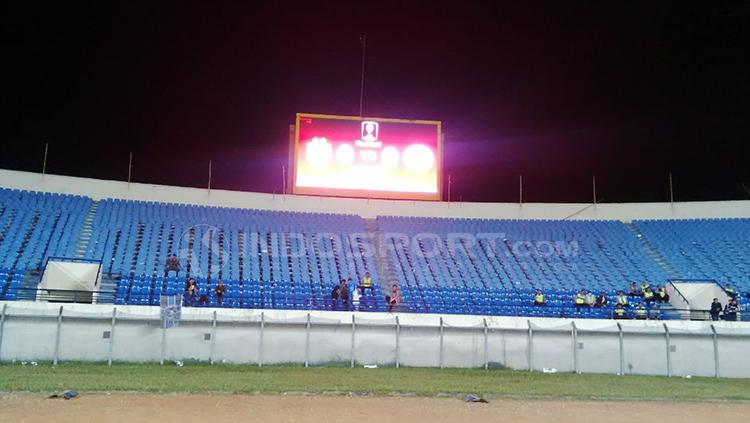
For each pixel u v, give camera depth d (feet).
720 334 82.33
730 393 62.59
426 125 111.86
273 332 78.13
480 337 81.41
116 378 59.26
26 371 62.75
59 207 109.19
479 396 55.26
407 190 110.01
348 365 78.74
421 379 66.33
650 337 82.23
